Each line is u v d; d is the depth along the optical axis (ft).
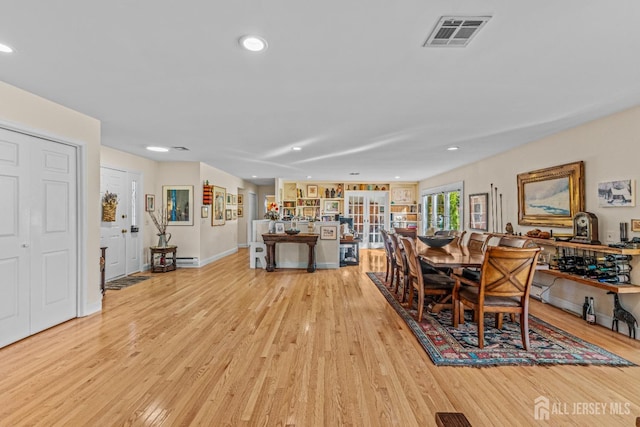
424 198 30.40
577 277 10.31
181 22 5.65
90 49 6.63
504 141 14.17
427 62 7.10
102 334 9.68
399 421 5.81
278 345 9.00
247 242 33.71
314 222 21.72
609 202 10.36
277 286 16.14
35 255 9.64
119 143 15.33
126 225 18.25
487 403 6.36
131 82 8.28
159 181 21.04
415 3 5.11
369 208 33.01
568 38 6.07
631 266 9.55
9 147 8.87
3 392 6.63
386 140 14.24
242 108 10.18
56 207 10.32
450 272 13.23
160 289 15.35
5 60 7.12
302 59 7.00
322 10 5.30
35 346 8.81
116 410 6.07
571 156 12.01
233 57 6.93
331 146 15.57
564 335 9.70
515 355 8.37
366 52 6.68
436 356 8.28
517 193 15.25
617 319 9.82
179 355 8.35
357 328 10.36
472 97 9.08
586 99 9.12
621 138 10.03
